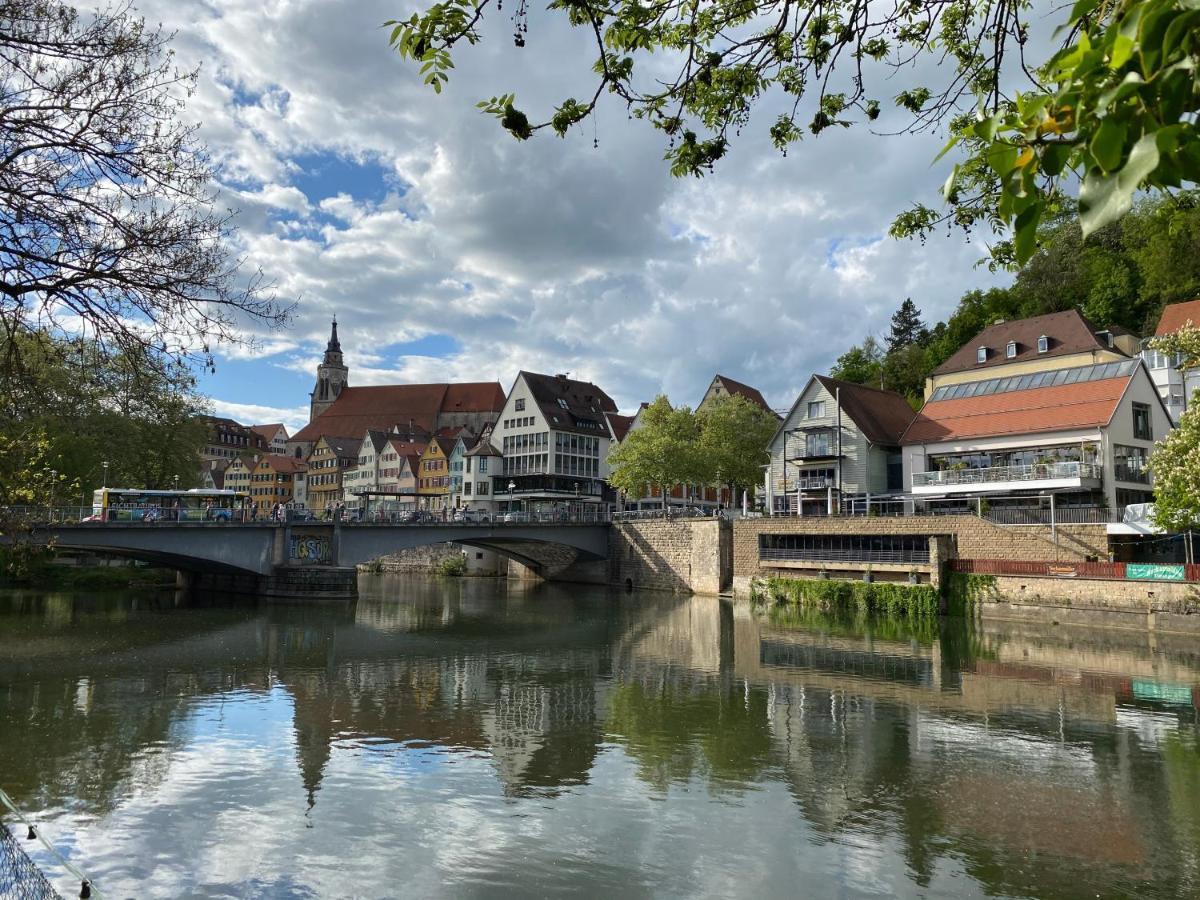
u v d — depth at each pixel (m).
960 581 45.06
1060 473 45.25
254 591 61.25
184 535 54.50
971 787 16.05
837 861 12.62
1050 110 2.28
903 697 24.33
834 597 51.28
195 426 67.44
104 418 56.22
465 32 5.21
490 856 12.79
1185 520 31.59
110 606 50.31
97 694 24.50
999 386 54.22
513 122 5.56
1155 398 48.84
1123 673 28.11
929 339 97.81
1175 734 19.81
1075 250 78.75
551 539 73.38
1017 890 11.68
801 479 62.31
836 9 6.59
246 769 17.02
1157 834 13.62
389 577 93.69
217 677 27.59
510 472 97.81
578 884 11.85
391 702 23.75
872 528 51.97
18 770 16.80
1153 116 1.94
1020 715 21.89
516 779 16.47
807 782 16.30
